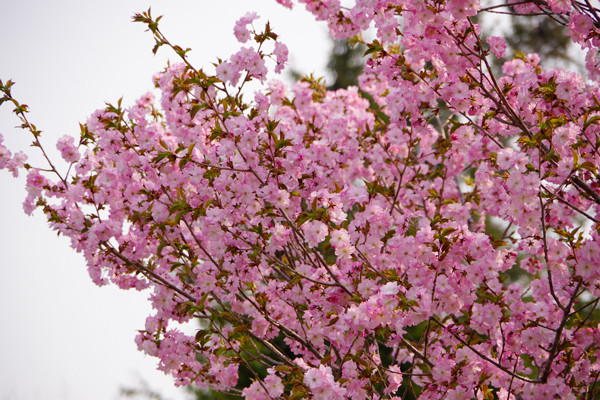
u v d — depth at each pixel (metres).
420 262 4.34
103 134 5.22
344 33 5.68
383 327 4.17
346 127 6.27
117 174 5.25
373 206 4.54
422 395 4.77
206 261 5.25
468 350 4.55
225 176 4.71
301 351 5.55
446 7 4.29
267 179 4.58
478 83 4.52
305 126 6.45
